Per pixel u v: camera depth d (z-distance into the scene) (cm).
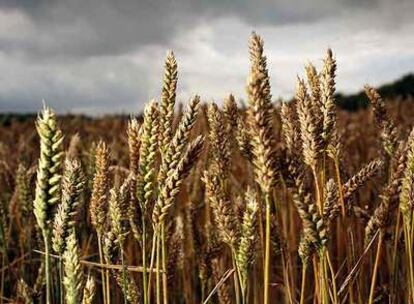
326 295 59
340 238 92
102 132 249
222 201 60
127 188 64
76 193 54
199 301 109
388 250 81
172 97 59
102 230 66
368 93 79
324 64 63
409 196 64
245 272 59
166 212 58
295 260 98
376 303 83
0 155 165
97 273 102
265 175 52
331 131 62
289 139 61
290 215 101
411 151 64
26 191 103
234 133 74
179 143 58
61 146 49
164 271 59
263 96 51
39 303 82
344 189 68
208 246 83
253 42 51
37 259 103
